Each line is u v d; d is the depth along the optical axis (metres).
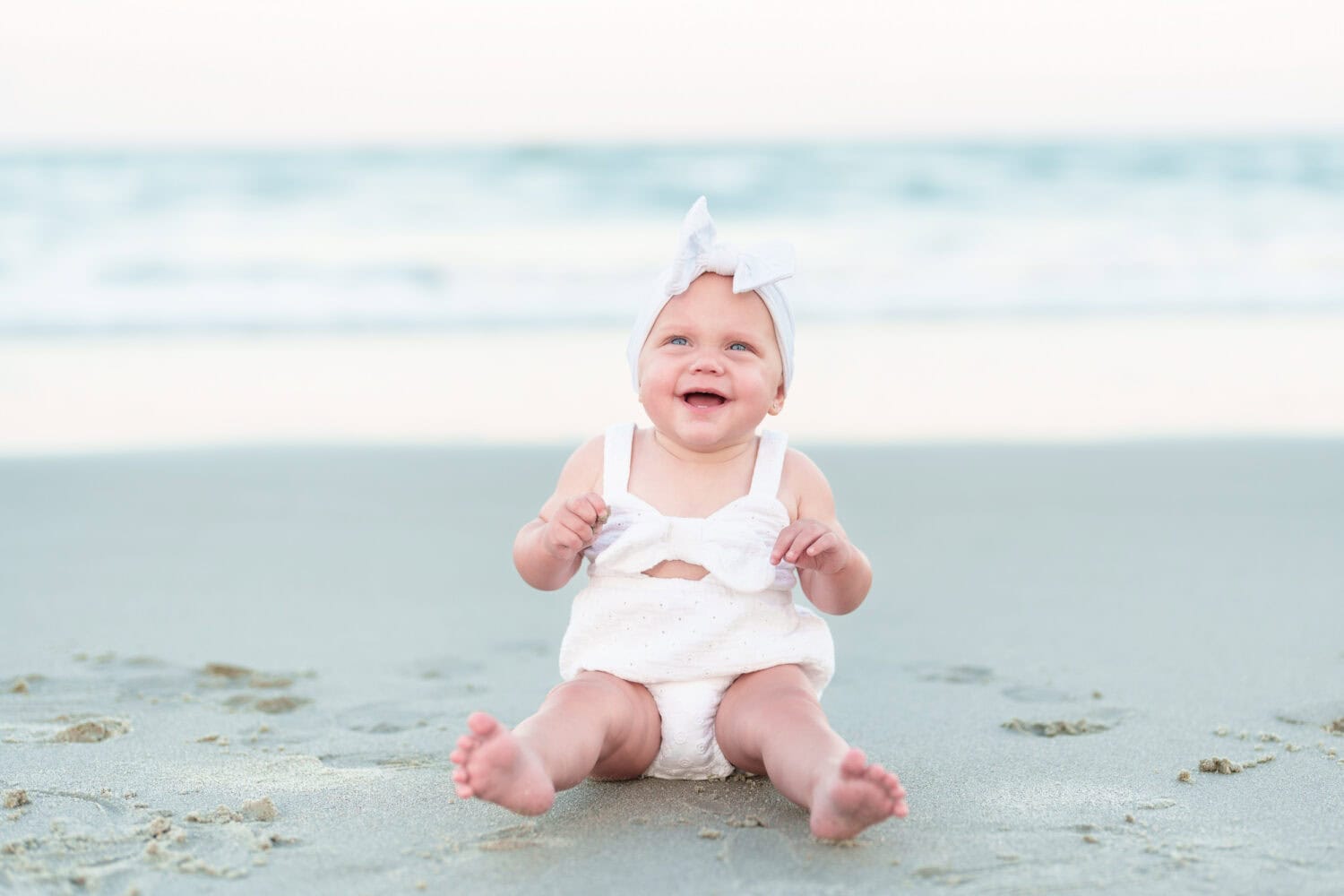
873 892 2.10
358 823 2.45
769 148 22.38
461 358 10.21
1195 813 2.49
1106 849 2.30
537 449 7.49
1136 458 7.16
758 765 2.62
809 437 7.79
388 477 6.86
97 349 10.60
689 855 2.27
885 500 6.31
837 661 3.79
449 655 3.89
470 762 2.21
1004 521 5.83
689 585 2.73
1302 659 3.72
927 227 15.60
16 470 7.01
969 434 7.85
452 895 2.10
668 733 2.68
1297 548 5.23
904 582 4.80
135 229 15.76
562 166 20.67
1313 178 18.44
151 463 7.17
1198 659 3.75
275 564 5.15
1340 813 2.49
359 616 4.37
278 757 2.88
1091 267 13.35
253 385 9.35
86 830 2.41
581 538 2.64
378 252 14.48
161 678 3.60
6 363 10.05
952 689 3.49
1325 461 6.99
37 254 14.28
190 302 12.34
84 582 4.82
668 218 16.58
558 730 2.42
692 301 2.83
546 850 2.30
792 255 2.83
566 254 14.27
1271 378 9.30
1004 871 2.19
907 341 10.60
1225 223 15.26
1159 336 10.73
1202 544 5.34
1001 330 11.02
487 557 5.29
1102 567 4.99
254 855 2.28
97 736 3.05
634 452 2.94
